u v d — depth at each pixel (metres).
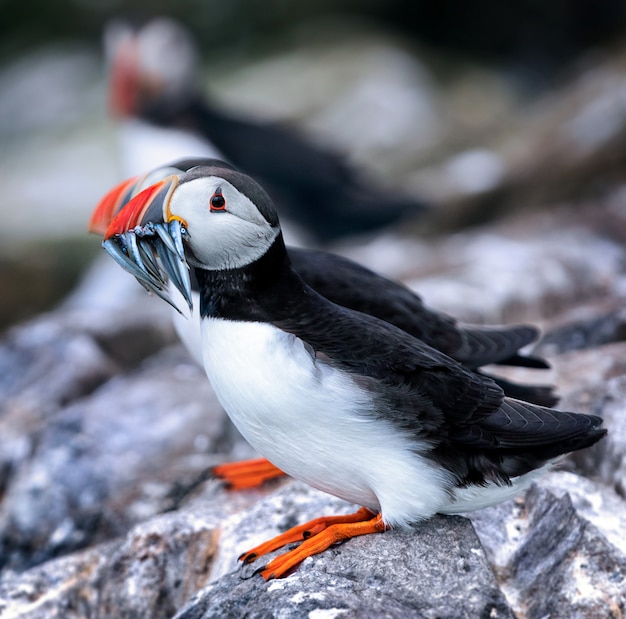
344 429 6.03
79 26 29.09
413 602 5.98
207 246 6.11
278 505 7.62
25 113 26.50
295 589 6.02
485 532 7.23
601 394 8.48
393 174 22.22
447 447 6.26
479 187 18.14
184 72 15.71
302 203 16.12
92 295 17.33
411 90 24.62
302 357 5.98
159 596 7.60
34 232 20.34
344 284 7.71
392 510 6.31
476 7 28.81
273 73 25.95
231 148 15.88
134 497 9.07
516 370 9.27
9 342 12.29
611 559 6.79
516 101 26.55
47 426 10.48
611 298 11.66
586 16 28.11
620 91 18.14
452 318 7.93
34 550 9.61
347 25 28.20
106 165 23.41
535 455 6.46
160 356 12.16
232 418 6.34
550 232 14.23
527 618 6.83
